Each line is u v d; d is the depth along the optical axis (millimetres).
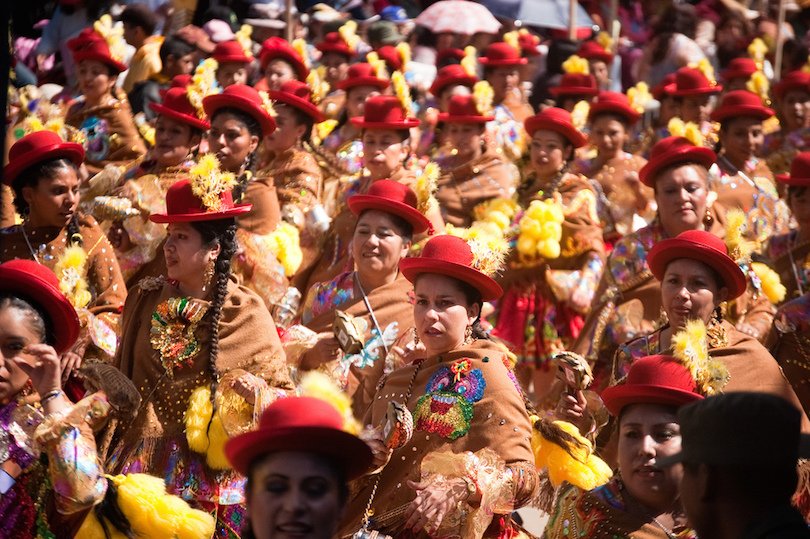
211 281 15852
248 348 15648
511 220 27250
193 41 32844
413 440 15289
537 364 26766
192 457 15375
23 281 13984
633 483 13844
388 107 25422
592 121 31109
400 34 38406
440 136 31109
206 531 13938
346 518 15398
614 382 18375
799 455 10484
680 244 17297
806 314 19625
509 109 35625
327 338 17516
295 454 10609
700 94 34938
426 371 15734
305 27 40969
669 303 17500
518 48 37094
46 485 13625
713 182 29078
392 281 19453
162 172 23516
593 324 21734
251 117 23875
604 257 27125
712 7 43375
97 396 13656
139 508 13688
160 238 22250
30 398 14047
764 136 34938
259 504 10656
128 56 34438
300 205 25359
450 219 28656
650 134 35688
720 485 9961
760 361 17406
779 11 41188
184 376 15609
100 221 22531
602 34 39625
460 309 15695
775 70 41156
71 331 14305
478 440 15047
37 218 19156
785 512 9852
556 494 15266
